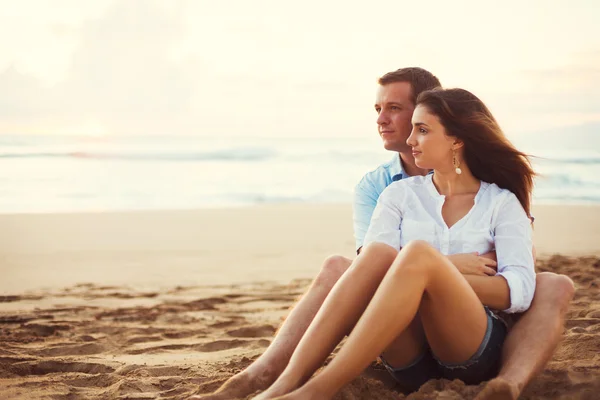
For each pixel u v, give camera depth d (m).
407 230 2.88
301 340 2.51
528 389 2.72
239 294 7.12
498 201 2.82
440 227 2.83
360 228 3.52
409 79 3.48
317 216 14.02
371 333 2.37
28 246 10.57
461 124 2.82
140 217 13.84
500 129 2.91
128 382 3.28
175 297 7.06
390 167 3.57
